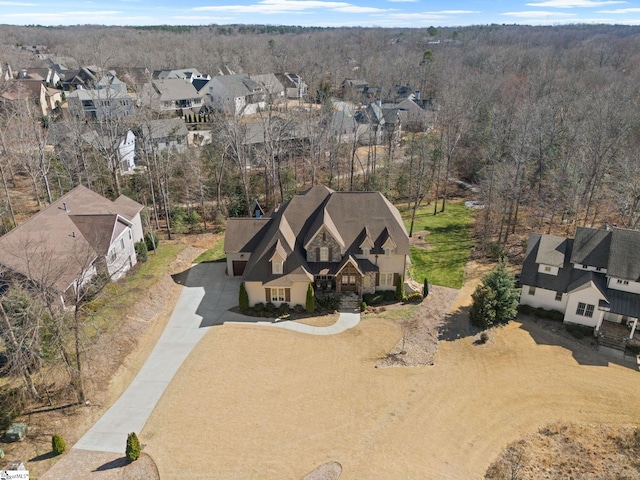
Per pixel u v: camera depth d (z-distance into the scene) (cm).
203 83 13162
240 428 3116
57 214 4606
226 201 6962
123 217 4928
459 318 4353
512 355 3866
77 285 3041
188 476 2766
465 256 5559
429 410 3294
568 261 4384
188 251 5619
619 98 8069
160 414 3222
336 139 8356
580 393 3469
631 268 4078
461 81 12681
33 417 3119
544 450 2998
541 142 6222
